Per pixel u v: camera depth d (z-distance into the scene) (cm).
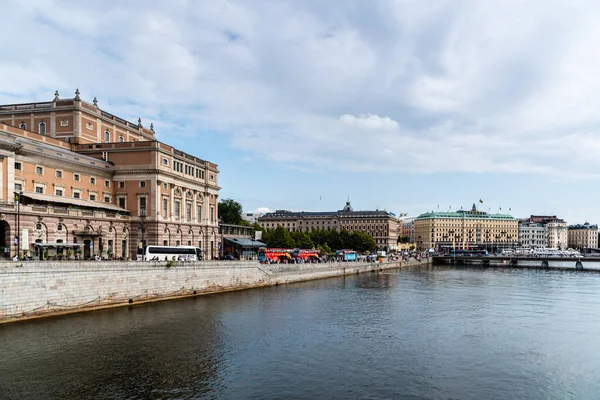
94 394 3403
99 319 5684
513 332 5488
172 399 3359
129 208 9662
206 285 8212
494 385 3744
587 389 3675
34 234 7456
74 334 4966
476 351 4669
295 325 5728
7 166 7144
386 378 3866
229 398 3403
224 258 11394
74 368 3934
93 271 6184
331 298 8131
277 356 4412
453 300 8062
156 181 9575
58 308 5728
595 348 4809
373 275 13850
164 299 7325
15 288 5266
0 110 10131
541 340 5119
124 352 4409
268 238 17725
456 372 4034
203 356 4353
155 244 9512
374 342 4972
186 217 10825
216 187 12238
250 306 6981
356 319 6172
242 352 4525
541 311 6931
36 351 4356
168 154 10056
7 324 5169
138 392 3459
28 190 7719
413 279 12388
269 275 10062
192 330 5303
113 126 10931
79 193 8844
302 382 3744
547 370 4112
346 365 4184
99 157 9800
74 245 7625
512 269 17662
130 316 5934
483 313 6725
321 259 14675
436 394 3544
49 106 9875
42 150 7956
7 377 3703
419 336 5256
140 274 6912
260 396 3447
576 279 12712
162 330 5266
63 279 5791
